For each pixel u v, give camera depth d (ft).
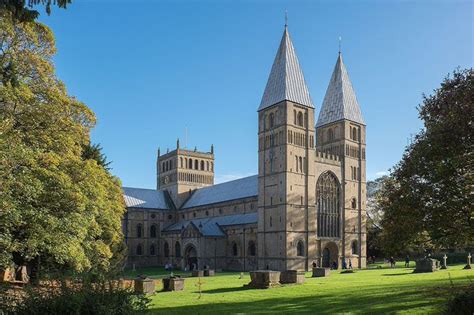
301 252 310.86
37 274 60.80
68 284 56.13
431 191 95.71
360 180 361.92
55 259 104.99
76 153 130.11
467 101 94.02
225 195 405.80
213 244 357.41
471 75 99.19
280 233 305.53
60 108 115.03
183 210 455.63
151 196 467.93
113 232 165.48
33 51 116.88
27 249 100.73
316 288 135.23
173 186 475.72
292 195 309.42
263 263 317.42
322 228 330.34
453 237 99.91
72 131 120.98
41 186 94.89
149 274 294.25
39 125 111.24
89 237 127.54
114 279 58.03
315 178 329.93
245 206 368.89
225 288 149.48
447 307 68.64
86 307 51.70
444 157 93.50
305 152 323.98
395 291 113.09
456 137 92.38
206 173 492.13
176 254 417.69
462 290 100.17
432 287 116.37
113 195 171.01
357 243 350.02
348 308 88.12
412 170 99.50
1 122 91.91
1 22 100.12
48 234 96.12
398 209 101.91
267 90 336.49
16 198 91.81
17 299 55.21
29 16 52.60
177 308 97.55
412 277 169.07
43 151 110.01
